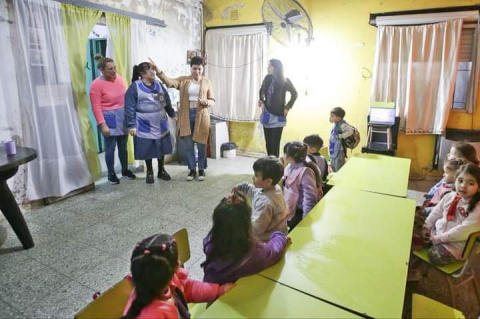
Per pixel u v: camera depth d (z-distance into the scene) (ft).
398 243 5.16
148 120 12.85
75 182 11.89
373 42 14.38
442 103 13.25
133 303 3.44
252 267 4.25
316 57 15.69
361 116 15.23
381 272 4.40
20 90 10.23
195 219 10.24
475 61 12.67
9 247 8.49
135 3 13.91
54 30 10.82
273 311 3.68
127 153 13.91
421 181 14.20
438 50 13.07
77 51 11.68
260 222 5.58
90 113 14.07
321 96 15.97
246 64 16.93
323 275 4.33
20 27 9.95
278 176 5.67
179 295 3.98
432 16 12.87
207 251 4.30
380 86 14.23
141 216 10.39
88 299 6.61
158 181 13.73
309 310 3.70
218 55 17.62
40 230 9.41
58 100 11.16
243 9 16.65
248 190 6.25
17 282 7.09
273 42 16.37
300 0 14.94
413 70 13.50
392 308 3.72
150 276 3.42
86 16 11.80
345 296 3.92
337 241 5.20
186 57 17.03
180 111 13.58
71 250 8.39
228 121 18.40
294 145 7.28
